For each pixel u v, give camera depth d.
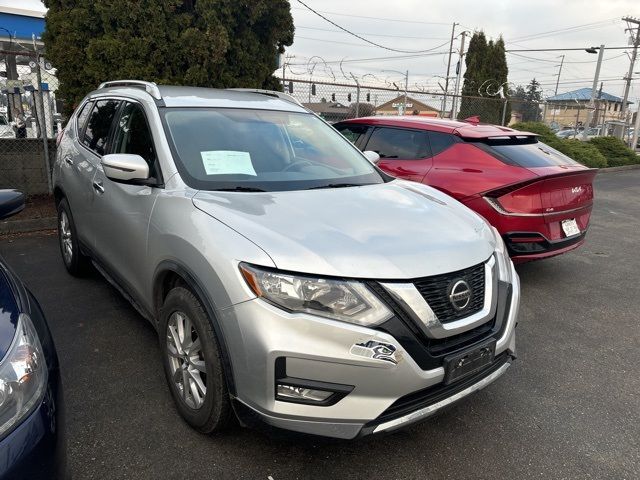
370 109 12.30
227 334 2.28
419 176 5.21
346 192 3.11
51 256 5.53
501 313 2.66
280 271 2.20
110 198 3.47
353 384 2.16
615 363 3.73
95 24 6.93
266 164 3.26
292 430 2.20
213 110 3.54
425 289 2.31
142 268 3.06
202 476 2.41
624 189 13.09
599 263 6.32
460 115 18.80
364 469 2.51
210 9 7.11
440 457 2.63
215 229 2.47
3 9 16.20
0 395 1.57
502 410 3.07
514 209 4.57
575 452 2.72
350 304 2.17
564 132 41.06
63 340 3.66
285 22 7.92
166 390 3.09
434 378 2.29
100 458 2.49
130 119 3.61
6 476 1.51
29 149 7.45
